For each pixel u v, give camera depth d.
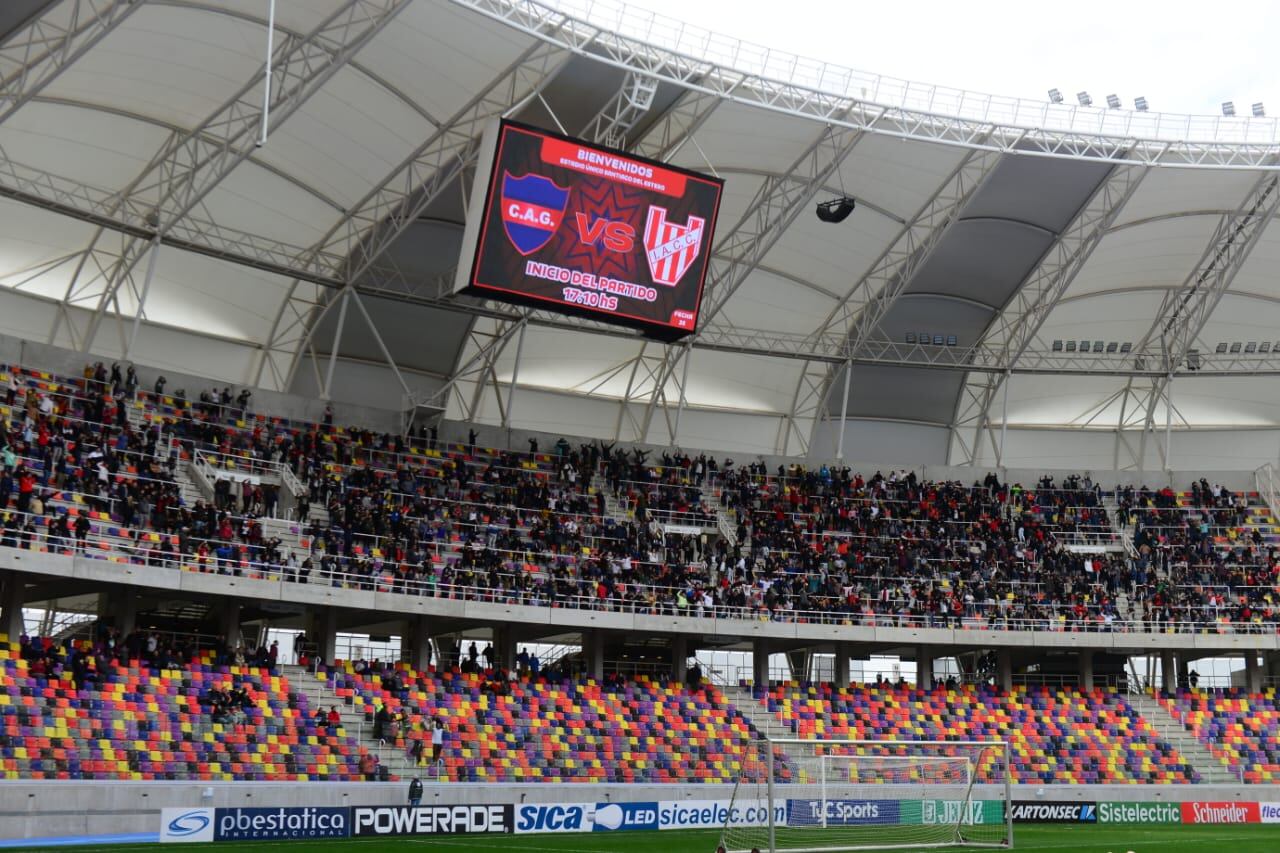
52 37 40.44
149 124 46.66
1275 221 57.25
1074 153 52.00
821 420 66.19
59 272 51.41
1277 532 63.88
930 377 65.50
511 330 58.56
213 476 49.09
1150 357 64.88
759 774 48.78
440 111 47.69
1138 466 67.81
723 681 57.62
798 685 56.91
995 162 51.88
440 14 42.94
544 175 43.34
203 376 55.66
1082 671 59.41
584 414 63.94
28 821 33.28
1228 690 59.75
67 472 43.88
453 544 52.75
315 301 56.25
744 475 63.12
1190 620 58.62
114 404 49.09
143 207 49.94
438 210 52.97
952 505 64.62
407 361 59.31
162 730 39.56
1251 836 42.28
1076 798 50.41
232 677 43.69
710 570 57.03
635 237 45.06
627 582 54.31
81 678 39.34
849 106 48.88
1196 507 65.12
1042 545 63.25
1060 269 57.25
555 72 44.50
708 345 60.19
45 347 48.94
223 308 55.12
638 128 50.12
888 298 60.19
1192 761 54.59
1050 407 67.62
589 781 46.09
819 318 62.31
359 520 50.75
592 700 51.06
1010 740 54.97
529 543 54.41
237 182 50.06
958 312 61.88
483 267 42.75
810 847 36.81
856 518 62.84
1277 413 67.06
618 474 60.44
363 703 45.75
